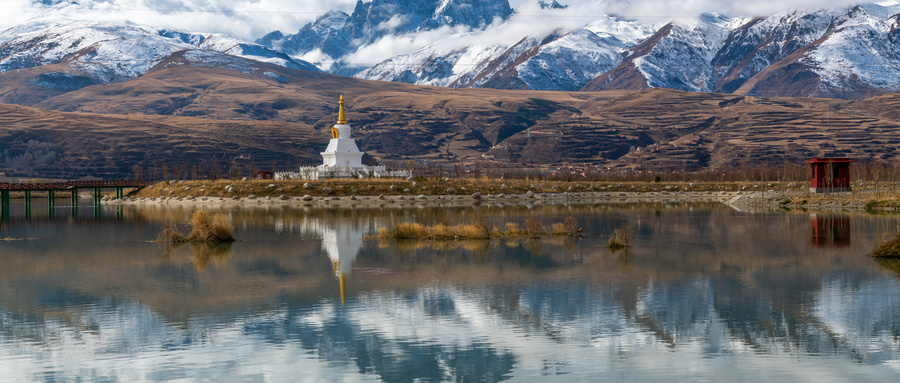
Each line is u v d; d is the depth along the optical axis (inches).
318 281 2308.1
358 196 7096.5
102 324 1788.9
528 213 5265.8
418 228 3484.3
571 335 1679.4
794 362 1482.5
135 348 1595.7
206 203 7017.7
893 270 2431.1
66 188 7539.4
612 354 1544.0
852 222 4188.0
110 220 4918.8
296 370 1459.2
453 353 1557.6
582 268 2532.0
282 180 7701.8
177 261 2753.4
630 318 1814.7
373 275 2405.3
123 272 2504.9
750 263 2623.0
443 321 1802.4
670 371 1438.2
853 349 1558.8
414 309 1921.8
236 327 1760.6
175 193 7519.7
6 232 4033.0
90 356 1545.3
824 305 1929.1
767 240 3324.3
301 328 1749.5
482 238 3425.2
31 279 2379.4
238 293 2130.9
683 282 2257.6
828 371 1429.6
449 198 7219.5
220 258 2824.8
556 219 4667.8
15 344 1628.9
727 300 1999.3
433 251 2972.4
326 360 1518.2
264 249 3080.7
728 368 1453.0
